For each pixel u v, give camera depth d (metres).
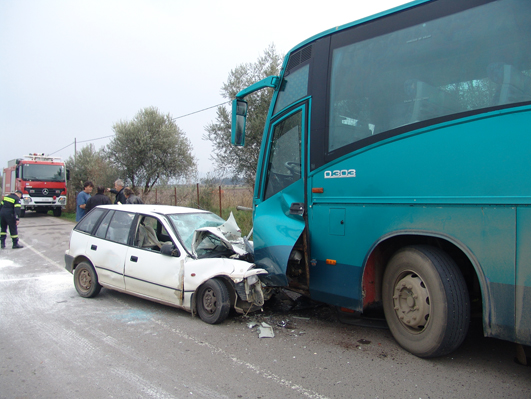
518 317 2.91
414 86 3.67
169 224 5.34
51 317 5.04
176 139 21.25
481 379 3.22
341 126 4.21
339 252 4.12
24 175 22.53
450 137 3.33
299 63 4.86
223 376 3.35
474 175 3.17
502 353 3.74
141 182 21.34
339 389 3.09
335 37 4.47
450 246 3.67
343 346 3.99
